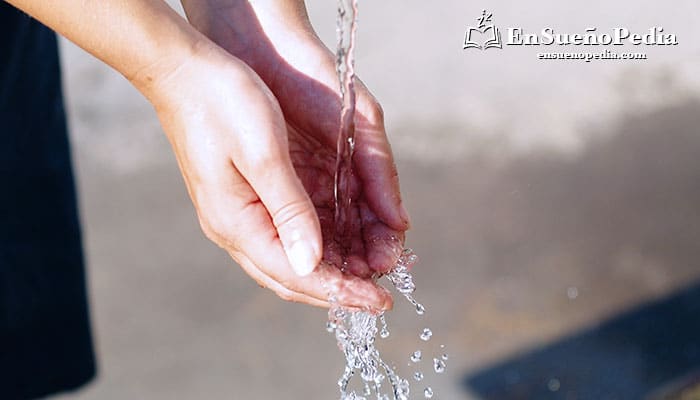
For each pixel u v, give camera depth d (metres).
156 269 3.50
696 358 3.00
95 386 2.97
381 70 4.74
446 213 3.75
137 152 4.21
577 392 2.88
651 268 3.44
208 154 1.49
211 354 3.09
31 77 2.13
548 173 4.01
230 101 1.46
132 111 4.50
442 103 4.51
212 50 1.49
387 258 1.65
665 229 3.66
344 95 1.64
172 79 1.47
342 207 1.70
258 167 1.46
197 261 3.54
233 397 2.90
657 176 3.98
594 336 3.11
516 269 3.44
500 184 3.94
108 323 3.24
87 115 4.45
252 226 1.54
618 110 4.46
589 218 3.73
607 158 4.11
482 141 4.24
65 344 2.37
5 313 2.24
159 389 2.96
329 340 3.14
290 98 1.77
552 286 3.36
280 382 2.96
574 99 4.54
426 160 4.10
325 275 1.55
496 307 3.26
